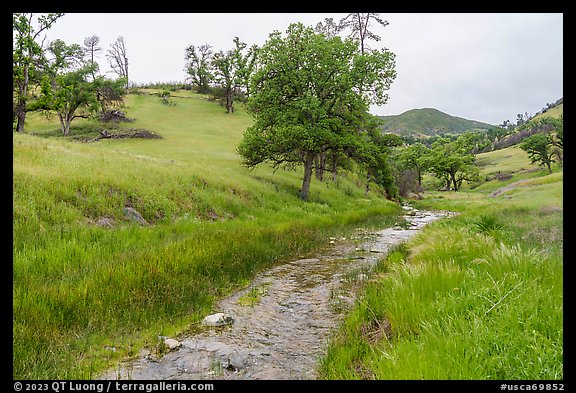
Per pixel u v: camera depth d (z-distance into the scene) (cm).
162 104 8462
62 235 1094
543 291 517
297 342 636
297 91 2825
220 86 9312
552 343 401
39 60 4997
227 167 3156
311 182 3650
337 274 1081
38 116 6994
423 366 398
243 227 1680
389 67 2797
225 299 861
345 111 2952
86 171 1595
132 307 707
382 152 3023
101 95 6562
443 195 7206
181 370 534
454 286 611
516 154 13325
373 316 647
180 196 1805
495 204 2544
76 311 665
